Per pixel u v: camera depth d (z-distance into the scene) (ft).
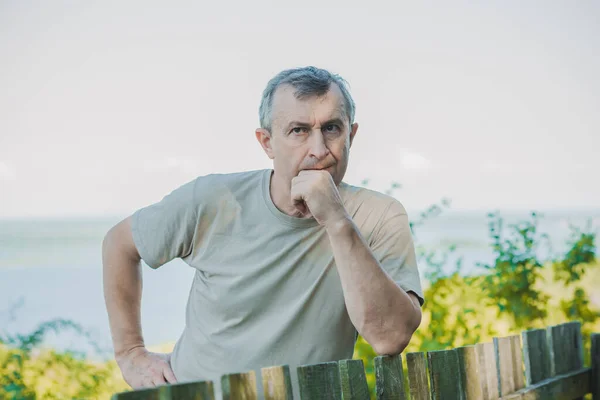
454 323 18.06
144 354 8.21
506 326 18.16
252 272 7.54
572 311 18.74
